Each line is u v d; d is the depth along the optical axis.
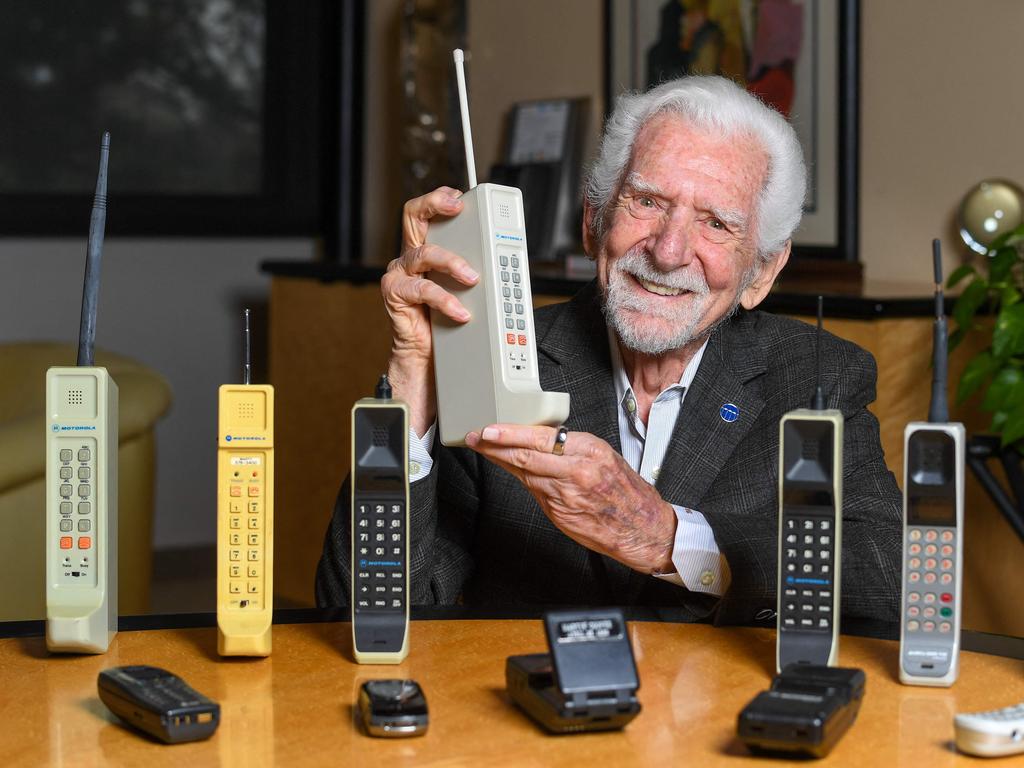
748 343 1.59
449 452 1.56
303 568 3.77
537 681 0.96
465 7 4.07
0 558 2.63
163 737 0.91
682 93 1.50
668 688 1.03
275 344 3.83
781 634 1.05
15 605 2.66
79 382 1.09
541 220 3.59
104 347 4.41
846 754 0.91
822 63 3.03
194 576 4.31
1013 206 2.66
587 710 0.92
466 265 1.20
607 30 3.58
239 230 4.59
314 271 3.63
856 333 2.36
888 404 2.37
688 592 1.25
